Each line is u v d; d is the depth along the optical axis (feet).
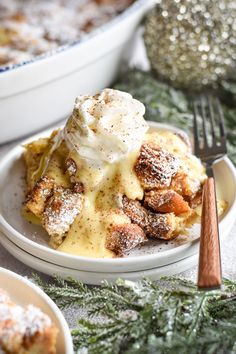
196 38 2.66
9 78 2.36
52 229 1.96
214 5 2.63
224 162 2.21
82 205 1.99
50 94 2.52
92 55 2.57
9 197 2.17
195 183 2.06
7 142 2.55
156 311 1.70
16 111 2.47
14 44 2.87
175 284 1.85
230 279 1.95
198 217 2.05
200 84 2.78
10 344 1.58
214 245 1.78
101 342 1.66
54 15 3.14
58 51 2.45
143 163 2.01
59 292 1.80
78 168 2.01
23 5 3.21
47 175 2.04
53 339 1.60
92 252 1.93
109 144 1.98
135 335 1.66
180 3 2.65
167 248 1.97
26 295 1.78
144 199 2.03
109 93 2.05
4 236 2.01
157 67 2.80
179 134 2.23
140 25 2.86
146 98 2.66
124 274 1.88
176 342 1.65
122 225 1.96
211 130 2.37
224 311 1.75
